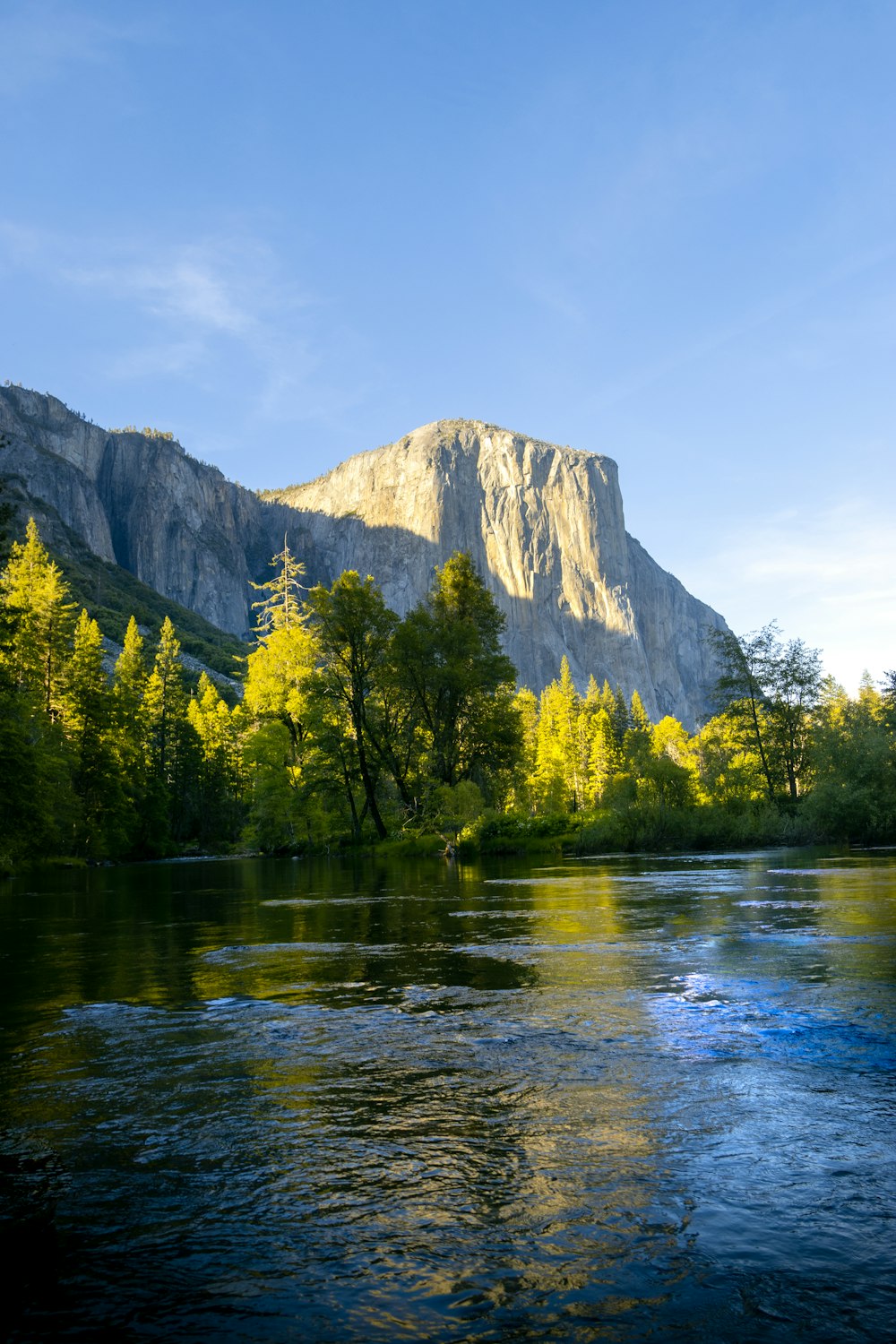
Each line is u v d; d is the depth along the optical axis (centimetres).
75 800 5741
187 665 17775
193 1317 291
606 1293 299
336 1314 291
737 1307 288
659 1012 702
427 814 4916
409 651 5028
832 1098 486
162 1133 461
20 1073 577
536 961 978
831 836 4141
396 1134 450
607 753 10756
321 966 995
